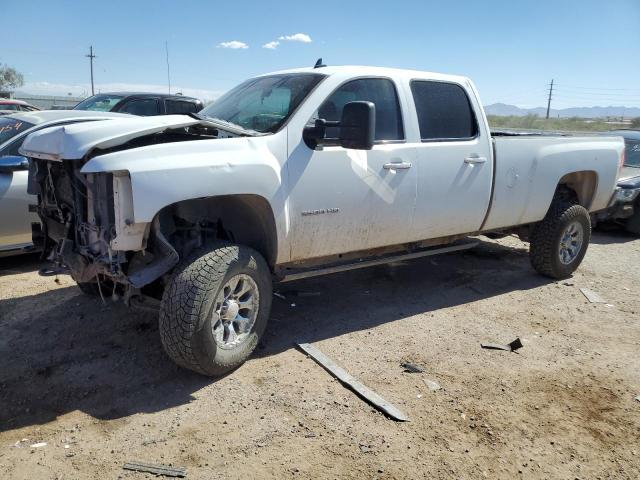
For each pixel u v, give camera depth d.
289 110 4.20
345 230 4.42
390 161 4.57
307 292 5.68
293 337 4.58
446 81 5.16
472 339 4.66
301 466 2.96
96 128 3.50
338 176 4.26
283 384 3.80
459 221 5.23
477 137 5.25
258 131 4.14
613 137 6.75
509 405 3.64
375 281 6.12
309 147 4.14
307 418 3.40
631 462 3.12
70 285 5.61
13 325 4.64
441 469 2.99
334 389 3.76
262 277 4.00
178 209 3.92
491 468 3.02
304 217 4.14
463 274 6.50
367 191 4.44
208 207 4.09
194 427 3.28
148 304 3.97
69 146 3.46
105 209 3.51
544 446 3.23
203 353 3.62
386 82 4.73
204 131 4.40
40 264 6.31
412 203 4.77
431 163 4.84
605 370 4.18
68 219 3.94
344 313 5.15
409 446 3.17
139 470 2.88
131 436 3.18
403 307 5.36
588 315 5.31
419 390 3.78
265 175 3.84
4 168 5.71
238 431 3.25
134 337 4.45
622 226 9.20
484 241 8.17
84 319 4.77
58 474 2.84
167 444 3.11
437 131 5.00
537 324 5.05
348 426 3.33
